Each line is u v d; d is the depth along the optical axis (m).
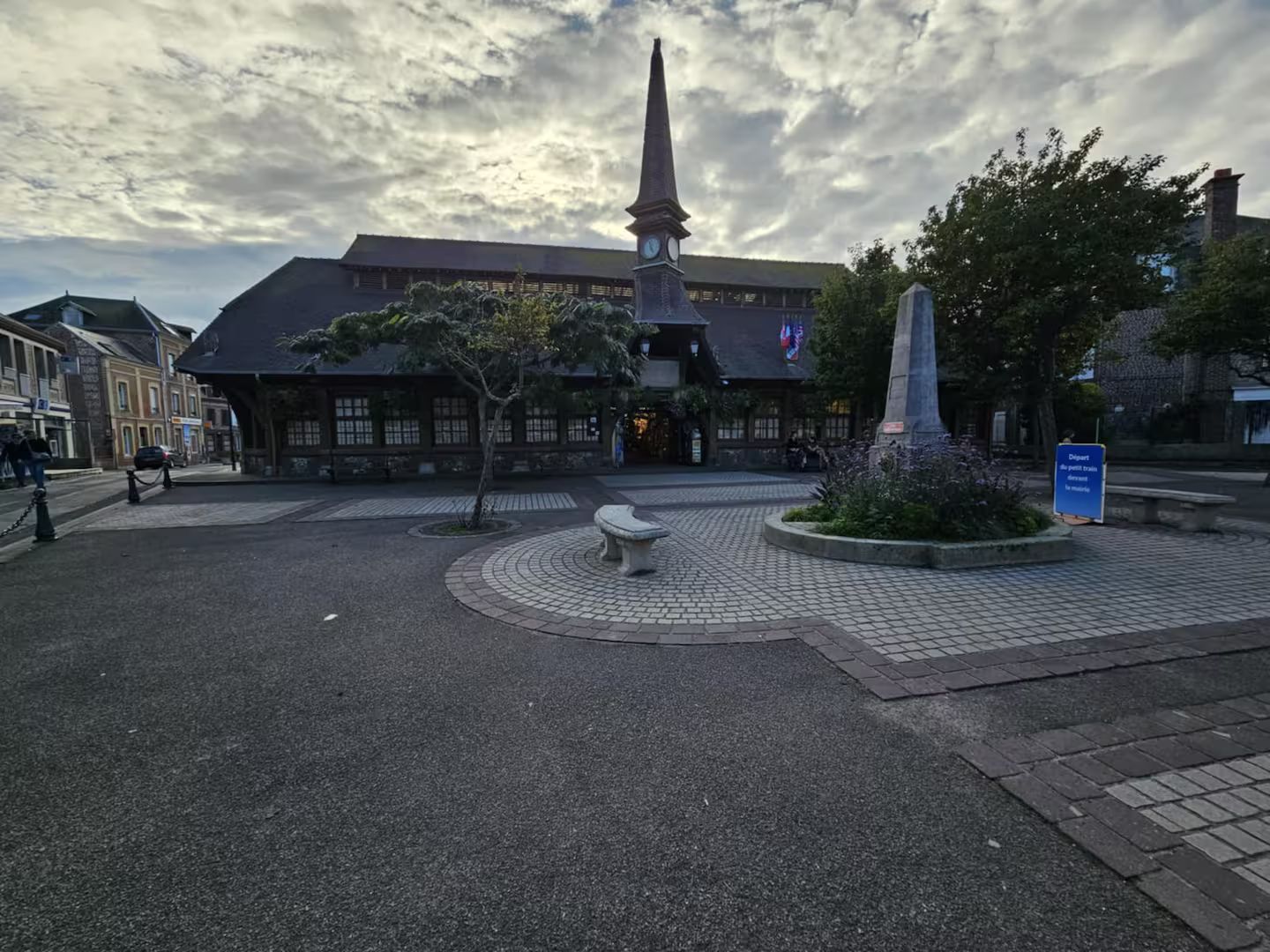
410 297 10.87
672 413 21.72
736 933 1.77
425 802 2.43
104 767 2.73
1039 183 11.41
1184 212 11.10
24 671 3.87
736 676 3.60
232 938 1.78
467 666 3.87
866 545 6.21
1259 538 7.36
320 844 2.19
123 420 40.75
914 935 1.75
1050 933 1.75
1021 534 6.40
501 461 19.98
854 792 2.44
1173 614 4.55
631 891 1.94
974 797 2.40
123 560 7.18
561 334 10.34
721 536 7.92
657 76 21.16
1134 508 8.52
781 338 23.08
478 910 1.87
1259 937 1.70
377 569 6.52
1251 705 3.12
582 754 2.78
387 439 19.47
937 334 13.41
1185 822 2.20
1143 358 24.70
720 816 2.30
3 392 24.88
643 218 21.12
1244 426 22.12
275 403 18.30
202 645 4.30
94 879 2.03
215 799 2.48
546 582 5.82
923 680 3.47
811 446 20.44
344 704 3.34
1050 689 3.34
